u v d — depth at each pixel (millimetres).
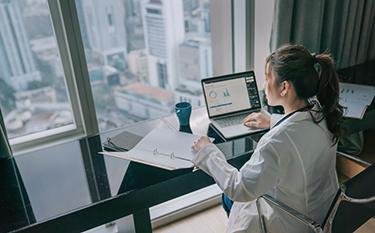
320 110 1296
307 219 1194
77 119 1998
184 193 1465
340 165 2377
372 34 2334
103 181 1400
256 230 1416
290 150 1225
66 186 1387
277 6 1898
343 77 2154
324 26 2102
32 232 1198
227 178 1280
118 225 1979
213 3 2266
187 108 1753
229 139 1635
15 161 1591
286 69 1231
